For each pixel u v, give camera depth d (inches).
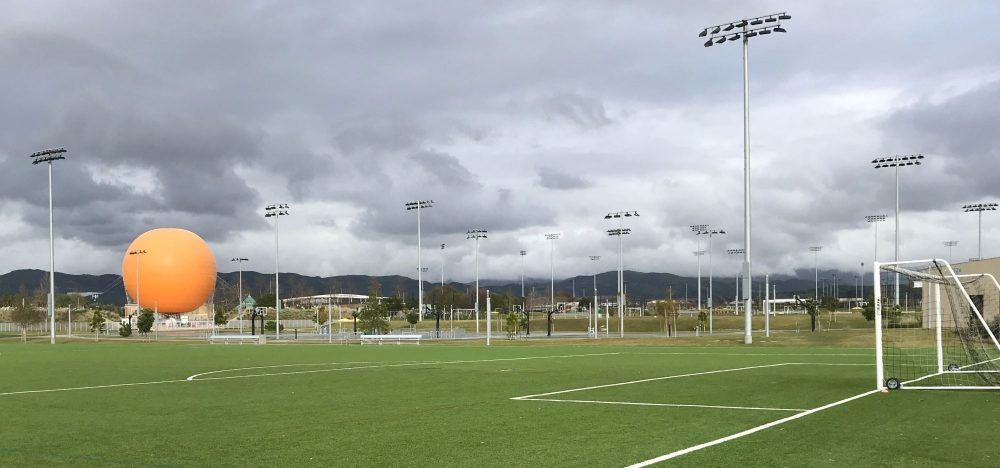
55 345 2401.6
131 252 4623.5
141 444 480.7
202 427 548.1
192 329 4576.8
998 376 821.9
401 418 581.3
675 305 4480.8
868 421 532.4
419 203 3934.5
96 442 490.0
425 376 976.9
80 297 5851.4
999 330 824.3
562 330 4306.1
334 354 1612.9
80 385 894.4
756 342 1781.5
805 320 4195.4
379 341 2463.1
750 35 1744.6
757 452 428.5
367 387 836.6
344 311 5723.4
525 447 454.9
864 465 391.5
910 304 1455.5
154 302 4596.5
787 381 827.4
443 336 3395.7
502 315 4722.0
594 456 425.1
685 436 483.5
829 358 1211.9
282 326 4800.7
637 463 404.5
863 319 4165.8
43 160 2672.2
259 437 501.7
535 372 1016.2
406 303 6210.6
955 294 863.1
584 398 697.6
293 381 922.7
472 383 868.6
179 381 939.3
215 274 4881.9
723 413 584.1
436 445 465.4
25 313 3555.6
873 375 884.6
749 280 1753.2
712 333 3582.7
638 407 628.7
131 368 1197.7
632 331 4185.5
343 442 479.2
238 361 1366.9
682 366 1082.7
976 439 461.1
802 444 449.7
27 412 644.7
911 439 462.3
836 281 7126.0
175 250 4606.3
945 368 925.2
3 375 1066.7
